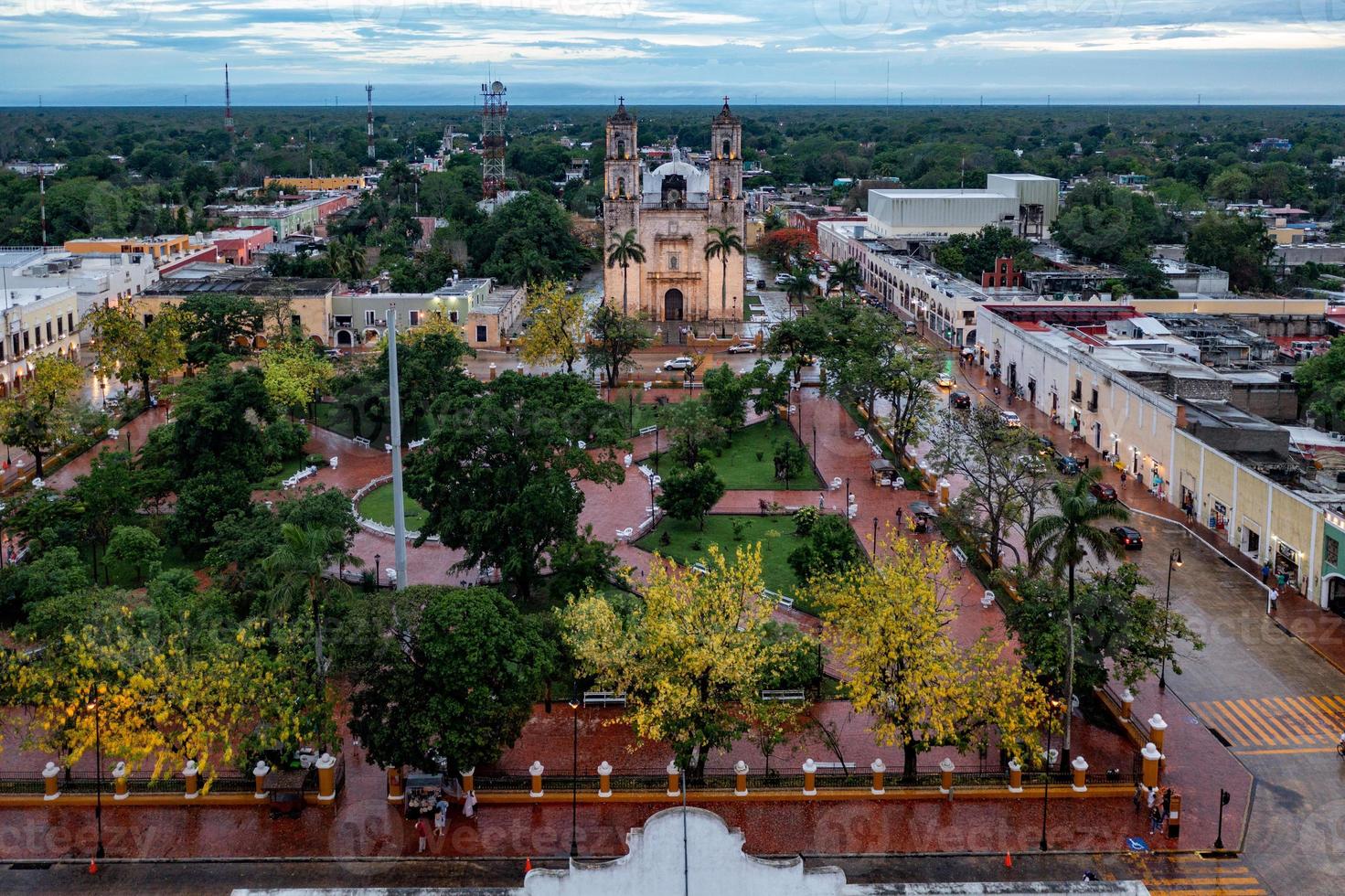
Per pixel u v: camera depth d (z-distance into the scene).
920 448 120.12
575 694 67.31
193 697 56.72
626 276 183.62
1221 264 197.50
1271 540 87.31
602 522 99.12
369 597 59.03
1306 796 59.16
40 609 65.75
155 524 91.62
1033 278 179.88
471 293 176.12
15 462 115.38
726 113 184.88
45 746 57.97
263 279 180.25
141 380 137.62
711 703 58.62
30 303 144.50
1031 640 64.06
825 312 140.00
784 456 110.81
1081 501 60.81
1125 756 62.72
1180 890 52.09
